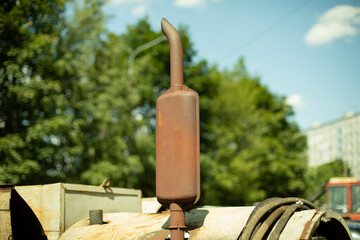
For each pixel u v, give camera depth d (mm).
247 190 27312
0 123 12742
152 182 20938
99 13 17125
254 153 28250
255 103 31422
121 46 18734
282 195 29750
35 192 3889
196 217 3379
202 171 23953
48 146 13078
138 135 19703
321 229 3344
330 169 43406
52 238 3709
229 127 29406
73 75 15734
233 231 2996
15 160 11578
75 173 16234
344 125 75062
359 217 10039
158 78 25172
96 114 16312
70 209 3895
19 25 12250
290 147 30781
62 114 14234
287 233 2811
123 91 17672
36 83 12539
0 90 12297
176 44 2891
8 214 3344
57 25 15242
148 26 27062
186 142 2676
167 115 2738
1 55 11992
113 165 16406
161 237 3068
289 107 32406
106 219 3996
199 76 27203
